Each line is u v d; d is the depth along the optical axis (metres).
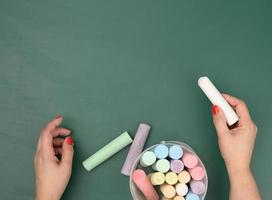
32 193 0.99
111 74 1.02
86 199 1.00
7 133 0.99
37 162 0.93
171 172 0.90
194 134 1.02
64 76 1.01
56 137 1.00
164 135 1.02
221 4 1.05
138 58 1.02
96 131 1.01
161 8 1.04
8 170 0.99
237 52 1.04
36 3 1.01
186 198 0.90
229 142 0.89
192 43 1.04
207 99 1.03
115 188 1.00
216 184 1.01
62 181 0.92
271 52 1.05
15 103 1.00
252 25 1.05
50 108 1.00
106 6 1.03
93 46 1.02
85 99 1.01
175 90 1.02
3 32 1.00
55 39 1.01
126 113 1.01
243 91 1.04
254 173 1.02
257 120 1.03
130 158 0.98
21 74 1.00
